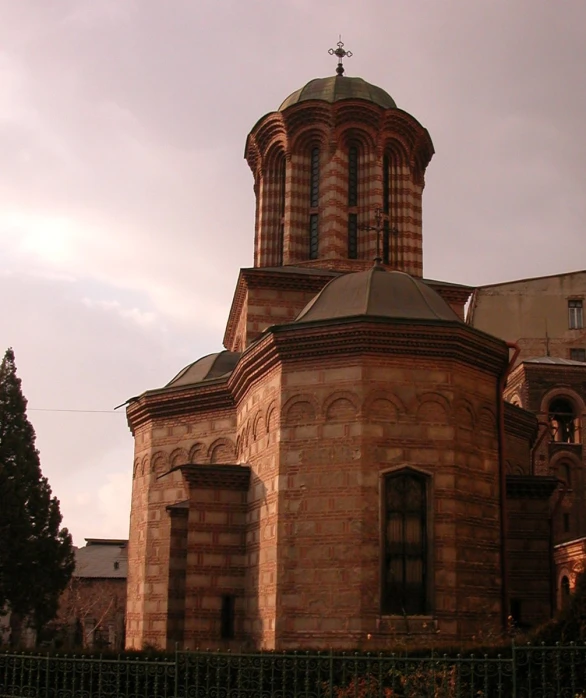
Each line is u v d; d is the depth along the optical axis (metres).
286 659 16.72
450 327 23.48
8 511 49.25
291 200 34.53
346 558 22.38
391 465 22.88
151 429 32.62
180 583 28.30
